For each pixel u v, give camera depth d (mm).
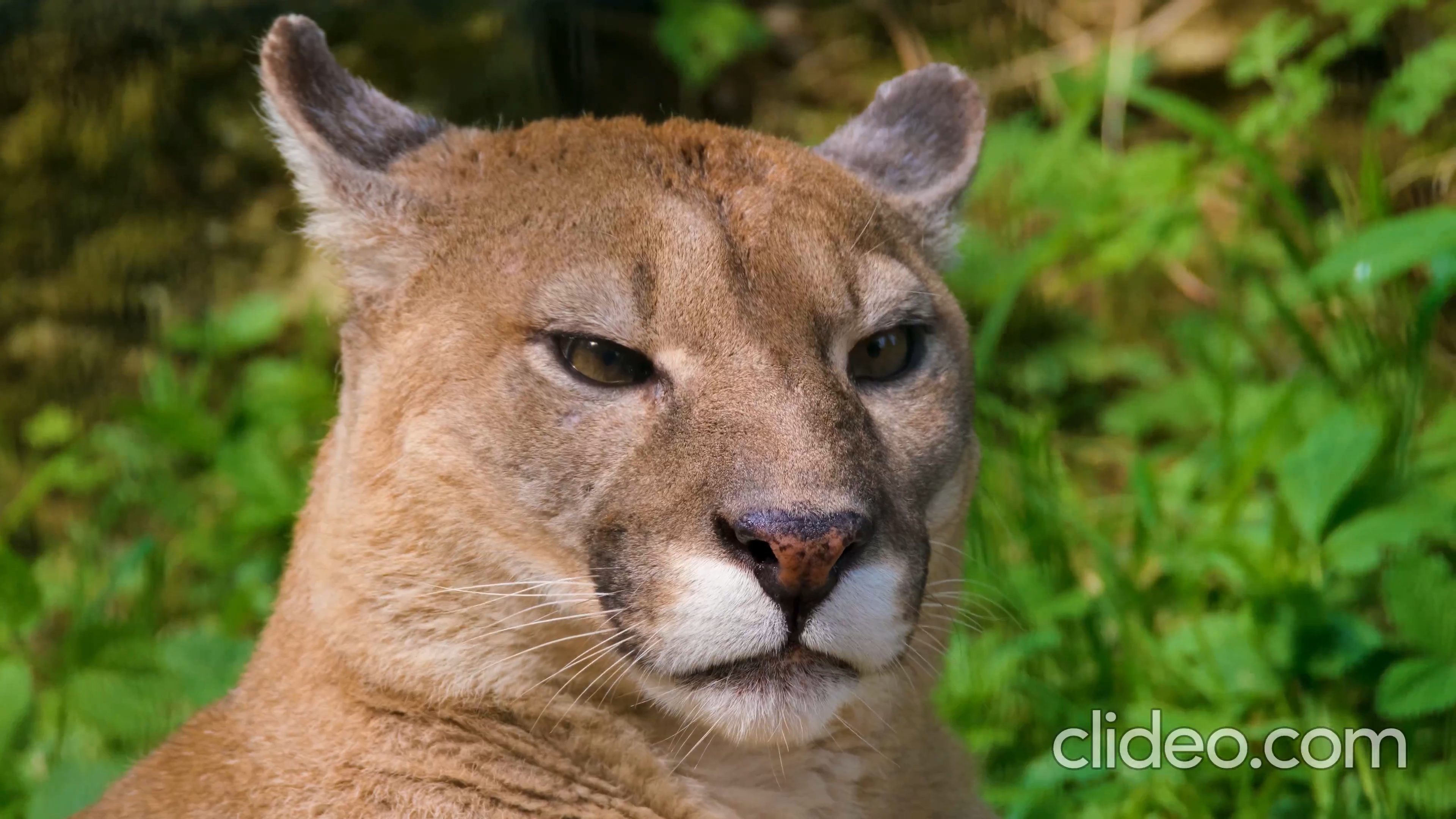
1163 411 11617
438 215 6469
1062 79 13109
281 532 11055
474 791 6059
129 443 12422
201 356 12906
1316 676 8328
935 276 6973
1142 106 13344
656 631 5844
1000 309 10852
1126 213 12242
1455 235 8633
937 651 6824
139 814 6250
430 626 6129
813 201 6469
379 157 6773
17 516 11492
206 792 6141
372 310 6492
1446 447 9930
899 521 6043
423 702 6117
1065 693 8891
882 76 14031
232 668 9086
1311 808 7875
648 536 5848
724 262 6086
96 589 11461
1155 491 9359
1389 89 11336
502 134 6887
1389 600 7562
